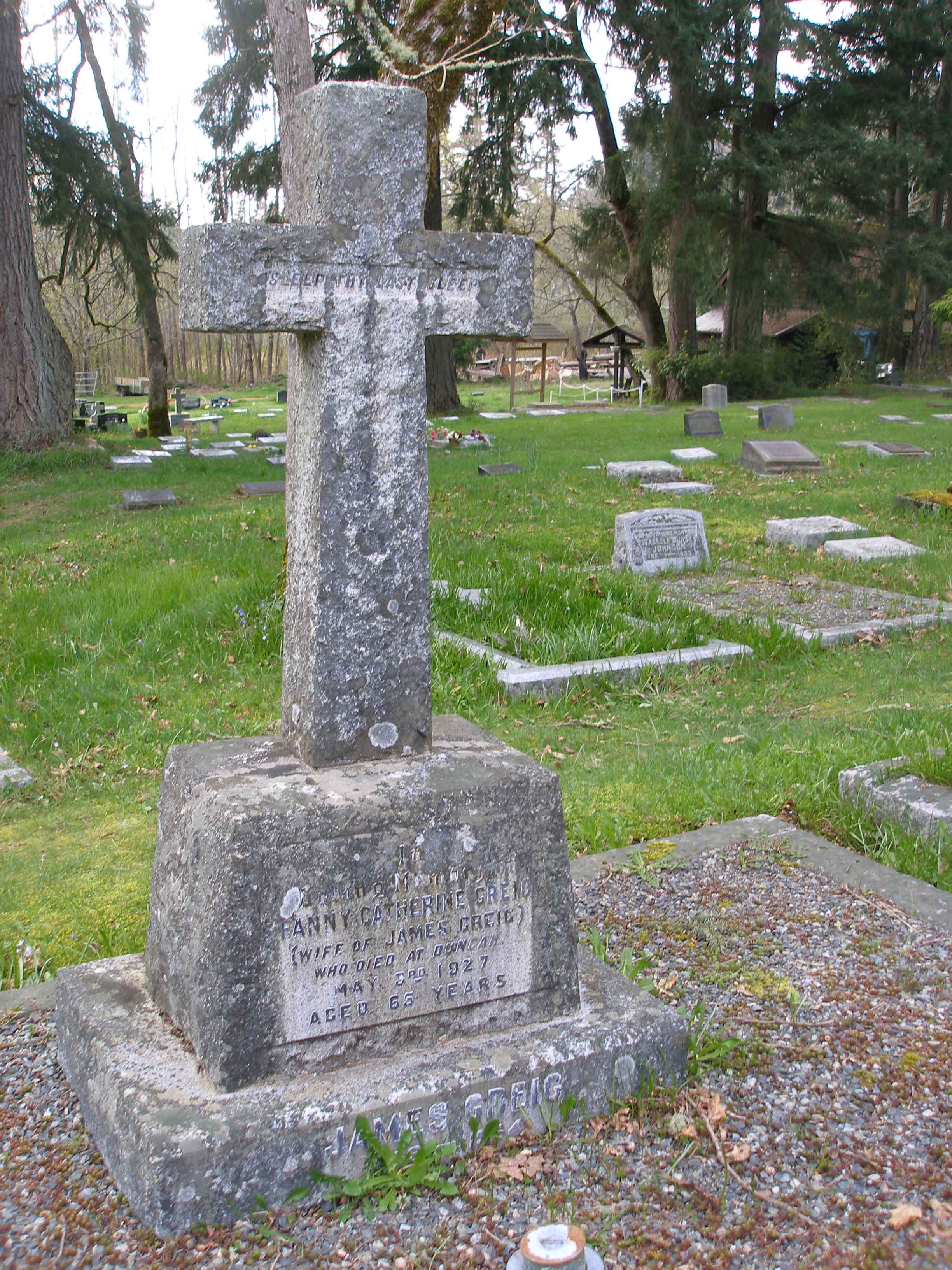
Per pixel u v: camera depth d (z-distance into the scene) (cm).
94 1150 307
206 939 291
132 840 557
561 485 1789
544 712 751
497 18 1059
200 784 312
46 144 2491
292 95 1170
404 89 304
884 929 427
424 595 324
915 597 1076
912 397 3706
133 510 1636
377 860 300
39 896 494
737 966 401
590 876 483
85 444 2422
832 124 3506
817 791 565
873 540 1287
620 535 1202
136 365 7638
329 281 303
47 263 3691
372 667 321
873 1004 374
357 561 315
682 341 3909
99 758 673
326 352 305
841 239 3588
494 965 319
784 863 487
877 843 511
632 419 3111
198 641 882
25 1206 285
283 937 292
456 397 3372
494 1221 277
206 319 295
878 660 862
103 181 2567
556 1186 289
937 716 682
